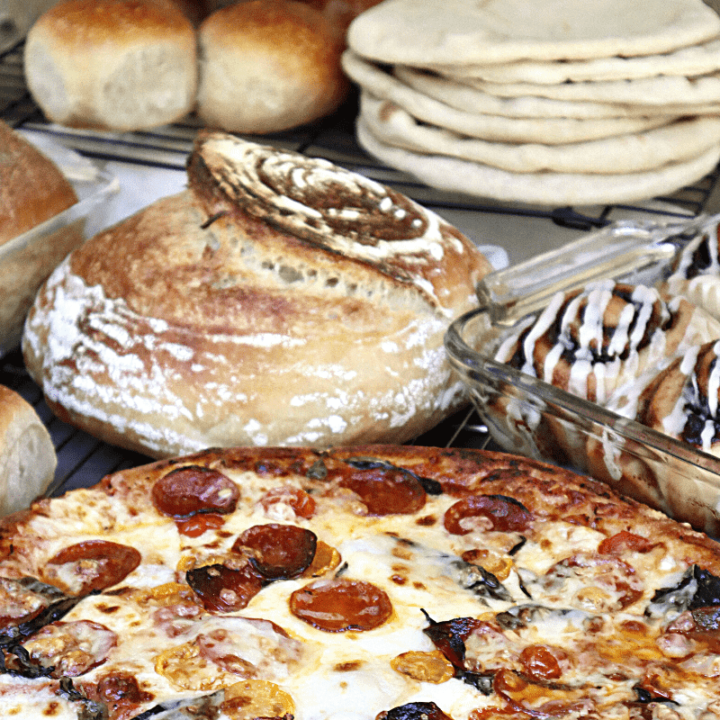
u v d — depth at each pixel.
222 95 1.33
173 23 1.30
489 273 1.12
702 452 0.99
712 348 1.03
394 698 0.93
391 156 1.25
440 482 1.01
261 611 0.96
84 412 1.08
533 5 1.26
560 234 1.27
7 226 1.14
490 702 0.93
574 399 1.02
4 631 0.94
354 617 0.95
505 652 0.94
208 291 1.08
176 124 1.39
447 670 0.94
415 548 0.98
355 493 1.00
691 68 1.19
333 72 1.33
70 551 0.97
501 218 1.29
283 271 1.08
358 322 1.08
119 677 0.92
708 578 0.96
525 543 0.99
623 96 1.18
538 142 1.20
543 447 1.05
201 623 0.95
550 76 1.18
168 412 1.07
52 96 1.30
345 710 0.92
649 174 1.21
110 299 1.09
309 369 1.07
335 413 1.07
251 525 0.99
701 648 0.94
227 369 1.06
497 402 1.05
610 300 1.06
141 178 1.30
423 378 1.09
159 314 1.08
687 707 0.92
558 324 1.06
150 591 0.96
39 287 1.17
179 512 0.99
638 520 0.99
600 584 0.97
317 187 1.13
